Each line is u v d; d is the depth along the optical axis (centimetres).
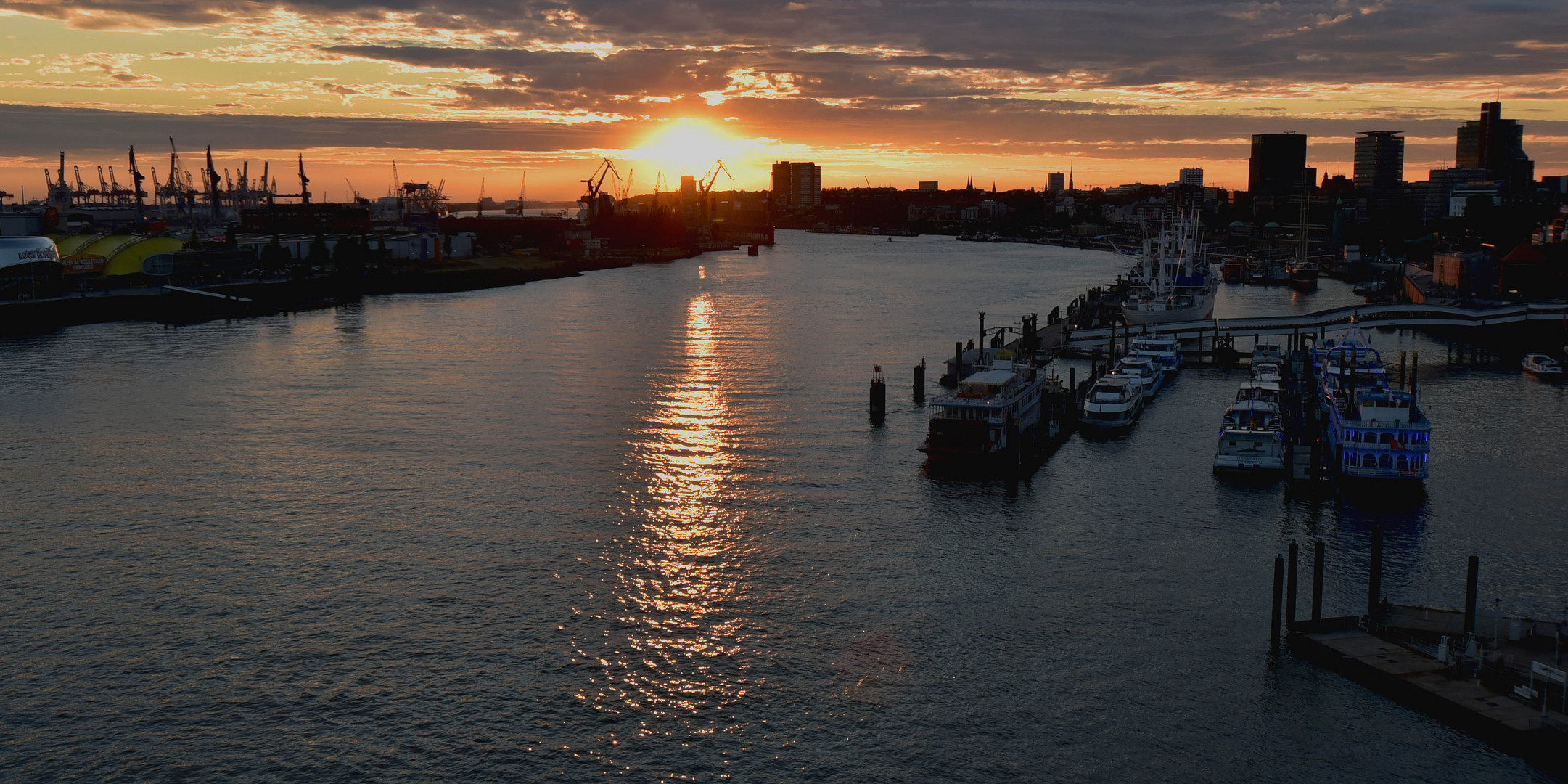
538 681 9094
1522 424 17725
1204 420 18250
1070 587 10900
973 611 10369
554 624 10088
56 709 8706
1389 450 13525
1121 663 9375
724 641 9769
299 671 9244
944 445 14950
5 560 11569
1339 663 9044
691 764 8019
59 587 10881
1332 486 14100
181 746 8238
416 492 13738
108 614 10281
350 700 8819
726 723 8519
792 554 11731
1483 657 8644
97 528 12475
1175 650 9569
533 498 13512
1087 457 15662
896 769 7962
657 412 18188
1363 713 8506
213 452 15638
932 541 12138
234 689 8988
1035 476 14625
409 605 10431
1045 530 12488
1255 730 8356
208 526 12531
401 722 8525
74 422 17462
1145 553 11794
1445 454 15700
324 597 10631
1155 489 14050
